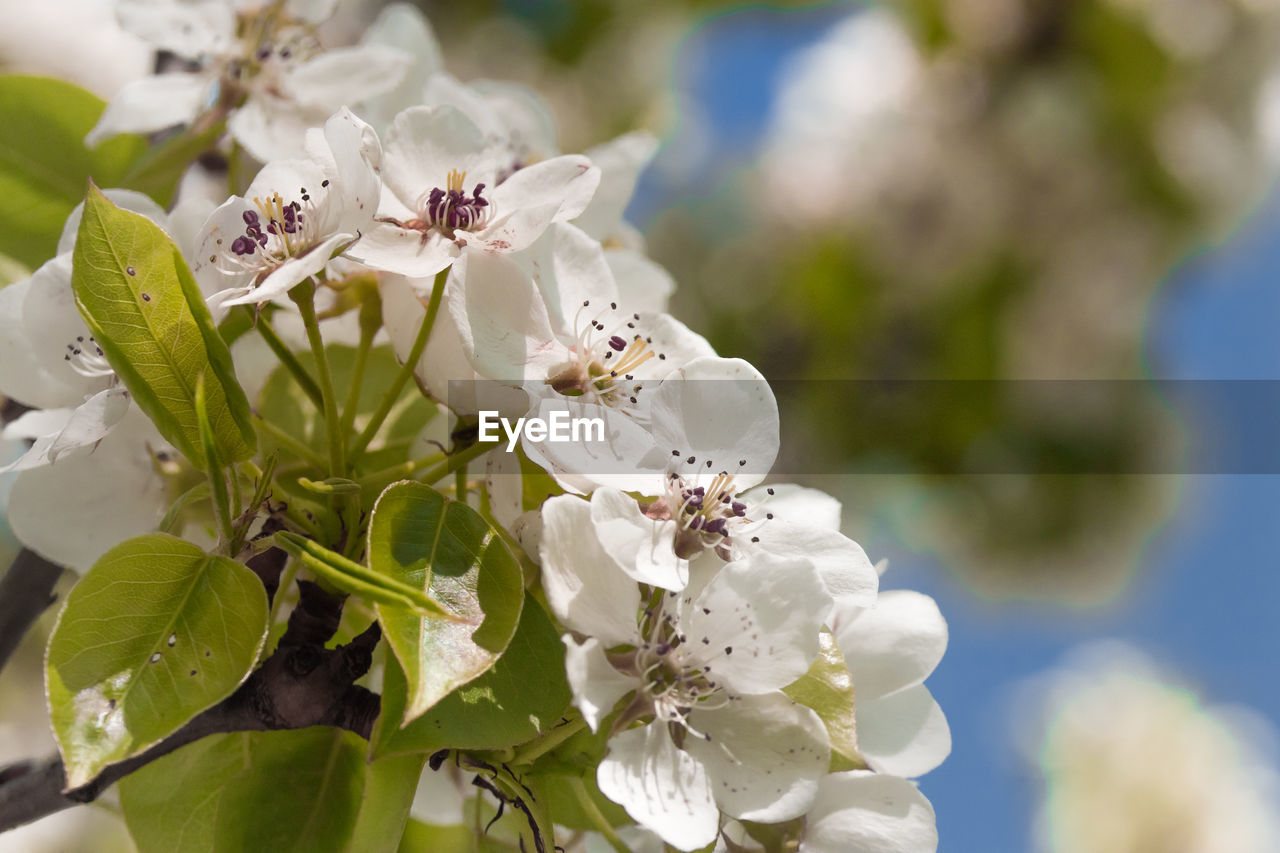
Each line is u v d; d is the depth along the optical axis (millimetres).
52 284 334
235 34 383
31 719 560
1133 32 704
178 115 380
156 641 299
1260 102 703
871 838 324
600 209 375
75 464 342
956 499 690
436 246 322
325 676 316
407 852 364
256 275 319
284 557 322
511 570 310
